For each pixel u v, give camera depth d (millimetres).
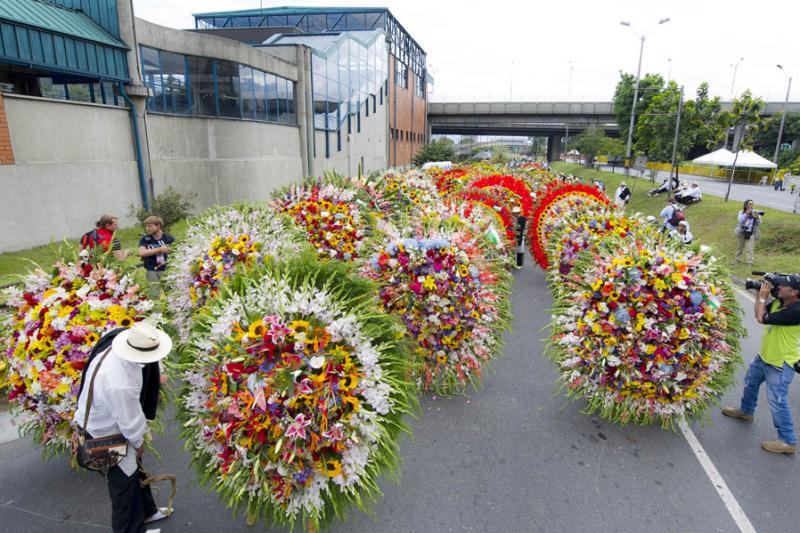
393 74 42906
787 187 34594
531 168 26719
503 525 3723
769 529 3744
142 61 14500
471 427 5086
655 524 3768
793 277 4559
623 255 4980
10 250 10633
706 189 31297
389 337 3535
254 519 3549
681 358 4652
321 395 3006
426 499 3992
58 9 12703
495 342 5754
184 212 13141
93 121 12844
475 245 5992
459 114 60562
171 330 4715
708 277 4828
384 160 40750
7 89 13734
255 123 20016
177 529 3607
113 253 4633
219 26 43094
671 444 4855
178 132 16078
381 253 5195
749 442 4906
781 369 4652
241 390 3061
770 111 52844
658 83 42906
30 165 11062
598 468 4449
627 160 37062
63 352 3803
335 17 41500
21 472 4223
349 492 3330
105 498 3910
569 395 5527
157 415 4223
